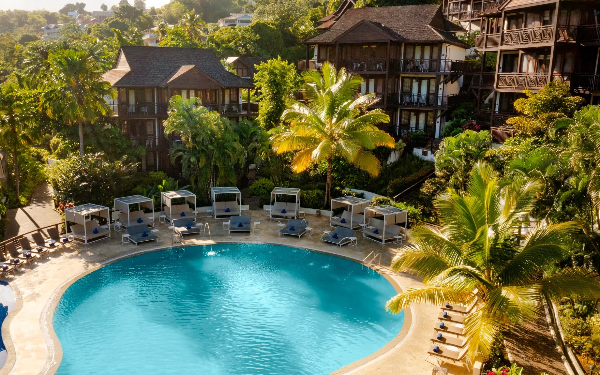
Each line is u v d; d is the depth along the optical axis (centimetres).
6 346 1644
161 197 3172
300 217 3234
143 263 2464
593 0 3070
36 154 4700
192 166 3466
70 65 3431
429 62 4100
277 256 2602
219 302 2058
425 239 1534
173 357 1634
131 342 1722
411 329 1819
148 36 13850
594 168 1703
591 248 1762
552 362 1540
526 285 1391
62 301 2019
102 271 2345
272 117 4044
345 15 4731
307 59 4819
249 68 6278
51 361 1568
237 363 1609
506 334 1708
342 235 2741
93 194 2964
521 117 2733
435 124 4166
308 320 1912
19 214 3225
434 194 3048
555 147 2142
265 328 1845
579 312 1809
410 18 4353
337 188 3497
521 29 3375
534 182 1527
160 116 4103
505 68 3756
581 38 3153
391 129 4384
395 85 4356
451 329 1670
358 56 4441
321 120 3103
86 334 1767
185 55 4572
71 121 3481
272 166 3766
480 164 1616
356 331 1836
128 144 3972
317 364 1617
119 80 3978
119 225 2895
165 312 1955
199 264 2477
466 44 4406
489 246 1398
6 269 2217
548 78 3130
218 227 3025
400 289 2184
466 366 1496
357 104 3197
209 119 3362
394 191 3306
